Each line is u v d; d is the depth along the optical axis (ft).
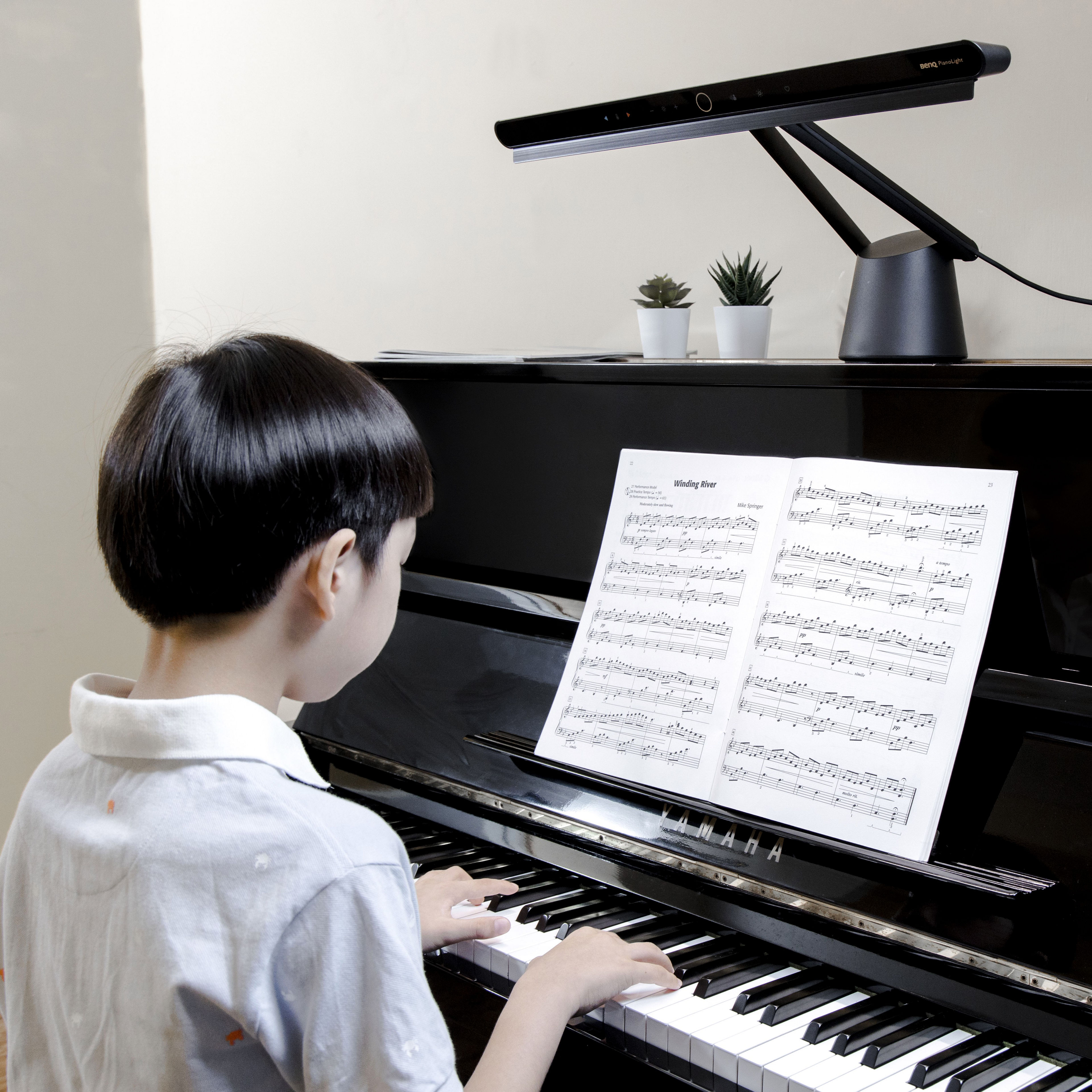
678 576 3.73
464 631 4.54
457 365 4.63
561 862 3.64
